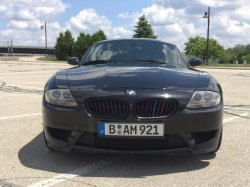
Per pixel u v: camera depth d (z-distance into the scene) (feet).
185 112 8.11
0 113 16.38
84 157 9.51
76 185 7.40
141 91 8.20
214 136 8.61
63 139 8.63
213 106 8.49
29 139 11.51
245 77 44.83
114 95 8.10
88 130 8.14
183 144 8.36
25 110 17.30
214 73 55.26
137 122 7.95
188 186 7.43
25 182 7.55
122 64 11.15
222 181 7.78
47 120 8.74
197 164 9.02
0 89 26.96
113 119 8.02
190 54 251.19
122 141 8.29
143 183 7.57
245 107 18.99
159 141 8.29
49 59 146.92
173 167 8.75
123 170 8.45
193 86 8.66
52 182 7.56
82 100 8.24
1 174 8.07
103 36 148.05
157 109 8.09
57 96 8.63
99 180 7.73
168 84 8.59
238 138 11.93
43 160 9.21
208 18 97.55
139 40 13.53
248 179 7.93
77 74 9.71
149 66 10.69
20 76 42.52
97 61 11.96
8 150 10.15
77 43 143.43
